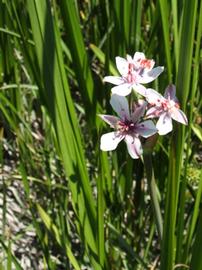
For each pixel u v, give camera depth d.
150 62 0.20
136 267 0.28
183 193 0.22
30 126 0.34
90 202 0.23
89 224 0.23
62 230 0.26
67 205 0.29
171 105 0.18
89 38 0.36
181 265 0.22
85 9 0.39
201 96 0.30
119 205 0.29
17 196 0.32
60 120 0.21
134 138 0.19
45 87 0.21
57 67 0.21
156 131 0.18
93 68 0.35
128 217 0.29
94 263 0.23
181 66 0.19
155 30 0.28
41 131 0.36
